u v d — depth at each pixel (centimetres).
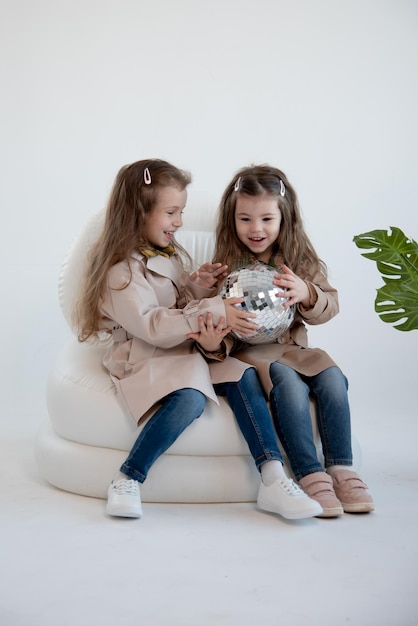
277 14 357
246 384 230
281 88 359
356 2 359
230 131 359
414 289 240
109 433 232
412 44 361
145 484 228
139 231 245
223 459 232
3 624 159
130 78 352
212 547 199
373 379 371
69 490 239
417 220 368
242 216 248
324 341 370
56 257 353
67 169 352
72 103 350
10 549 197
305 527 213
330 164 363
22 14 346
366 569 187
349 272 368
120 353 243
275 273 238
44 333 354
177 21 353
